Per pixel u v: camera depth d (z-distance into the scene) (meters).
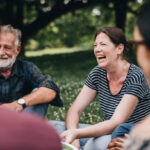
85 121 5.37
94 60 16.78
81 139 3.38
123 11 21.77
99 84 3.27
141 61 1.13
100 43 3.08
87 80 3.41
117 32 3.05
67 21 30.59
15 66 3.58
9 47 3.42
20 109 3.27
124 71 3.08
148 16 1.08
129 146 1.13
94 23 29.55
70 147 2.24
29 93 3.73
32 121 0.92
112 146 2.41
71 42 50.03
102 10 26.52
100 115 5.73
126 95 2.98
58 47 49.94
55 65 15.95
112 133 2.68
